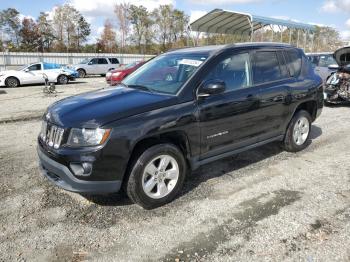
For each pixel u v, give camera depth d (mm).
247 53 4801
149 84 4500
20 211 3861
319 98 5930
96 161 3420
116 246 3223
